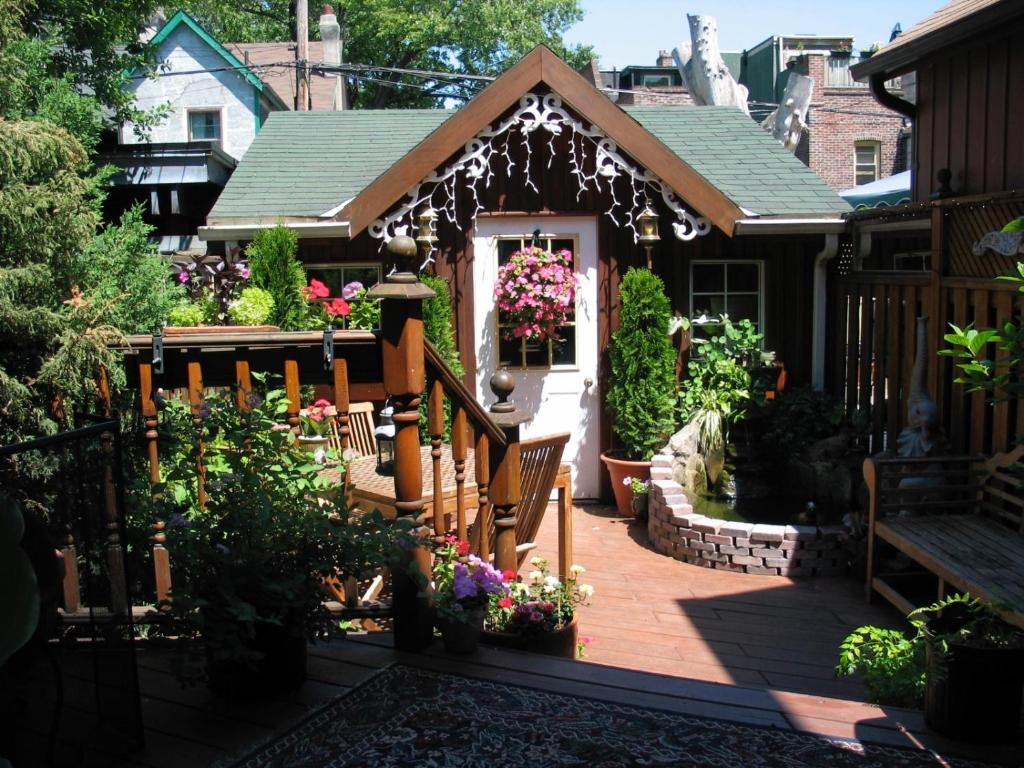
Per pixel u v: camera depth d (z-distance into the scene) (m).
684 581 6.15
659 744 2.72
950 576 4.65
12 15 5.86
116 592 2.55
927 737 2.86
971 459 5.70
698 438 7.66
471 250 8.10
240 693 2.93
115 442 2.50
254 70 19.16
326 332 3.17
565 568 5.28
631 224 8.00
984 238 5.67
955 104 7.38
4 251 4.90
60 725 2.33
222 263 7.84
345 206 7.70
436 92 24.77
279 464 2.96
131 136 16.44
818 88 22.03
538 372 8.16
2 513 1.39
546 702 2.96
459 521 3.82
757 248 8.21
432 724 2.79
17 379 4.50
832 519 6.86
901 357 6.98
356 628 3.78
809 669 4.62
